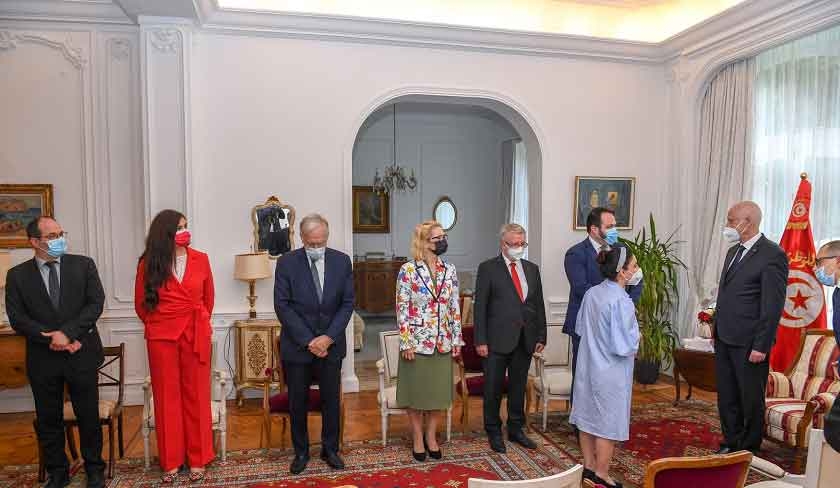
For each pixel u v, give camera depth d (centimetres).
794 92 501
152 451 396
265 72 521
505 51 571
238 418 471
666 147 617
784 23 469
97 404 331
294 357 346
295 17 510
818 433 205
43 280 319
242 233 521
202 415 346
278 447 404
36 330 310
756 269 354
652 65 616
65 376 318
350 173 541
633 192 614
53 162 498
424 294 360
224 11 493
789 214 505
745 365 360
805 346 397
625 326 303
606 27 608
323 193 536
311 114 532
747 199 529
